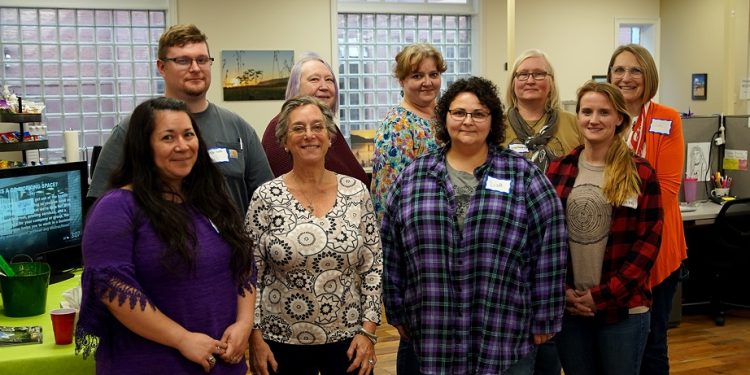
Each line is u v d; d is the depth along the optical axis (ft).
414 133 9.31
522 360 7.45
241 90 22.86
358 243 7.31
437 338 7.25
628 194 7.82
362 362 7.26
